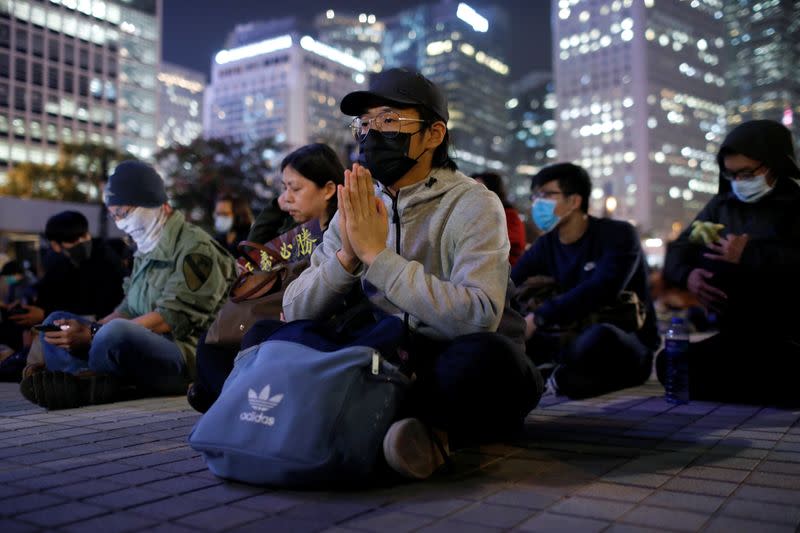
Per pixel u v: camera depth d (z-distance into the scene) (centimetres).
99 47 10406
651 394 465
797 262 389
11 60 9394
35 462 264
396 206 262
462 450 282
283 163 371
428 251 256
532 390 252
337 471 210
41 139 9694
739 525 185
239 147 4300
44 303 573
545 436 313
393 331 227
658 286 1469
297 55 17850
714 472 245
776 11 14975
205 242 462
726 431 325
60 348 449
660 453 277
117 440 310
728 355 409
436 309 229
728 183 447
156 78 11212
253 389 218
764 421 354
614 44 14425
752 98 15338
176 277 449
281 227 403
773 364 396
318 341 225
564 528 183
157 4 11281
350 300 279
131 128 10794
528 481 232
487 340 230
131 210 452
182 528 183
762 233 421
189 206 4166
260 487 225
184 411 400
